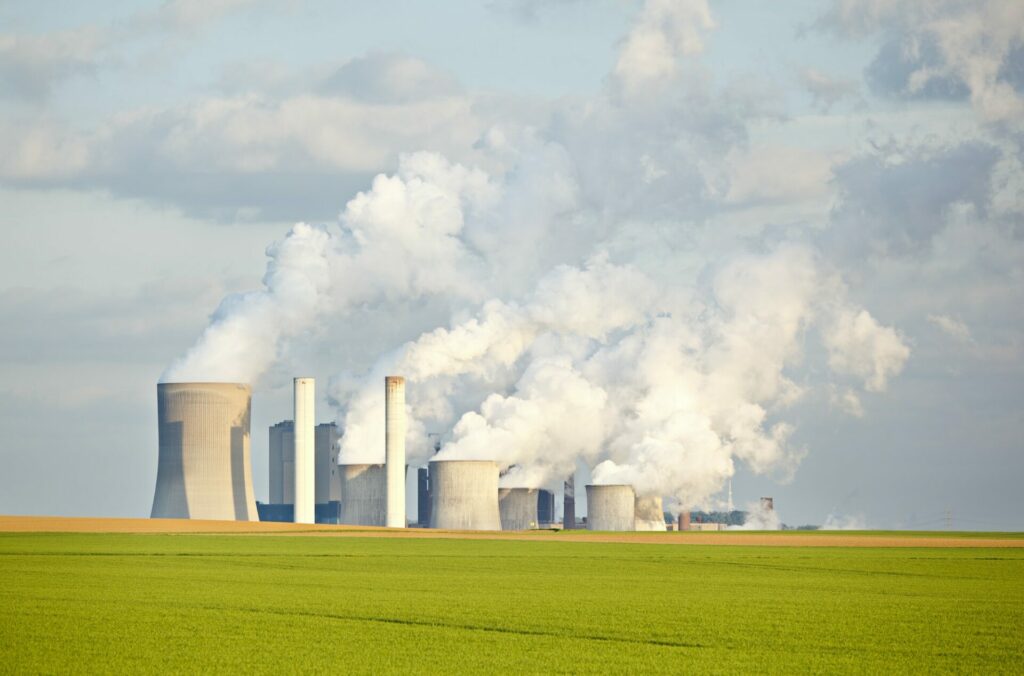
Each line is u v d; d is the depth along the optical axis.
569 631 114.31
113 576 168.75
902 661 99.50
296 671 94.06
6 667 95.12
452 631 113.44
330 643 106.31
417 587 156.25
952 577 179.75
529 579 171.25
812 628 116.94
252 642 106.44
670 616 125.31
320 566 194.88
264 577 170.00
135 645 104.50
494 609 130.38
